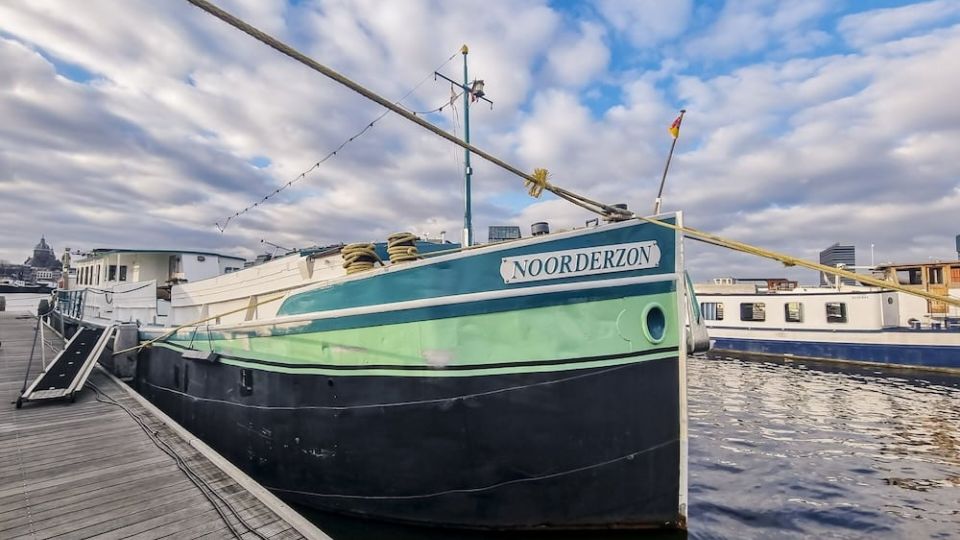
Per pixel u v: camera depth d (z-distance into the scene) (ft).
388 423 18.79
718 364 83.25
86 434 24.47
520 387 17.44
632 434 17.54
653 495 17.66
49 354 53.67
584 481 17.53
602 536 17.89
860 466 32.55
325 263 24.93
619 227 18.06
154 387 35.53
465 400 17.74
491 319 17.71
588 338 17.49
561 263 17.66
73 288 67.82
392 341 18.86
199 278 50.60
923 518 24.43
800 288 103.35
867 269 87.92
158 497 16.71
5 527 14.60
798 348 85.66
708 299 100.27
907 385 63.31
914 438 39.65
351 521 20.33
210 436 26.89
